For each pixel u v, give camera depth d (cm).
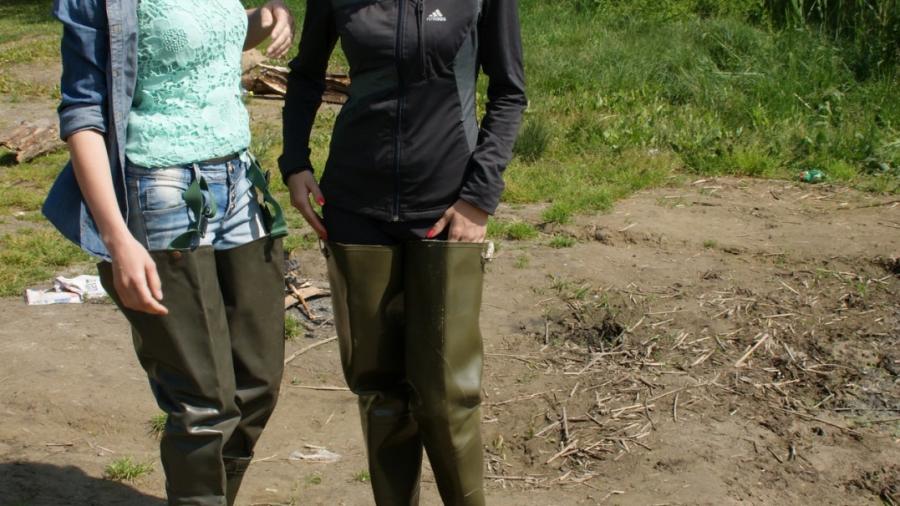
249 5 1717
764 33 1207
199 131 268
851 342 490
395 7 269
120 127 256
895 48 1065
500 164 278
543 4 1495
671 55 1138
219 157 273
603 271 588
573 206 702
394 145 275
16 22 1888
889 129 880
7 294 568
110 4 250
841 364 471
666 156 831
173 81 265
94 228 260
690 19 1330
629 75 1082
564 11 1453
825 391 450
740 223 670
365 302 285
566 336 512
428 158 276
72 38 252
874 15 1117
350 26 272
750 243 627
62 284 573
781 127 895
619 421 429
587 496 376
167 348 270
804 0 1250
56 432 414
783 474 387
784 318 517
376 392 298
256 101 1137
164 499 366
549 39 1295
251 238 284
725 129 898
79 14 253
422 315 283
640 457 401
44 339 498
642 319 521
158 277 253
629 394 451
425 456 407
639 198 738
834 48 1081
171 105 265
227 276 285
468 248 281
